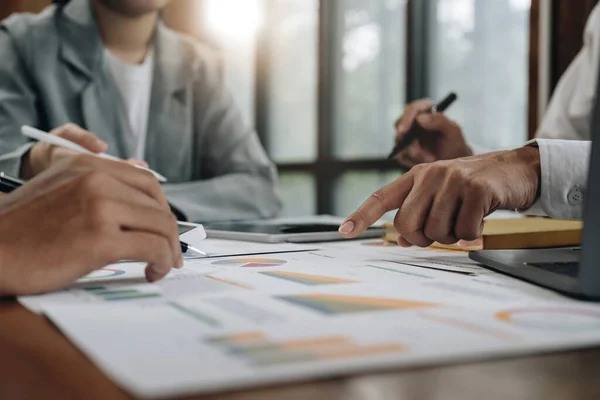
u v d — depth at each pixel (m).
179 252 0.42
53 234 0.37
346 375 0.20
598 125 0.32
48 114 1.54
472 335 0.25
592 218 0.33
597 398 0.18
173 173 1.73
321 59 2.81
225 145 1.78
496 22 2.20
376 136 2.67
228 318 0.28
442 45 2.41
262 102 2.76
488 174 0.54
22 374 0.20
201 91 1.79
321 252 0.61
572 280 0.35
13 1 1.59
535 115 1.74
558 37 1.67
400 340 0.24
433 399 0.18
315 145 2.88
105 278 0.42
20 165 1.08
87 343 0.23
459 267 0.48
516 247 0.60
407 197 0.54
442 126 1.24
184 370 0.19
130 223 0.38
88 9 1.60
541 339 0.24
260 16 2.71
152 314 0.29
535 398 0.18
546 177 0.57
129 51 1.67
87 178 0.38
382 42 2.61
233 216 1.57
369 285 0.38
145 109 1.69
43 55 1.54
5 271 0.35
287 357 0.21
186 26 1.81
